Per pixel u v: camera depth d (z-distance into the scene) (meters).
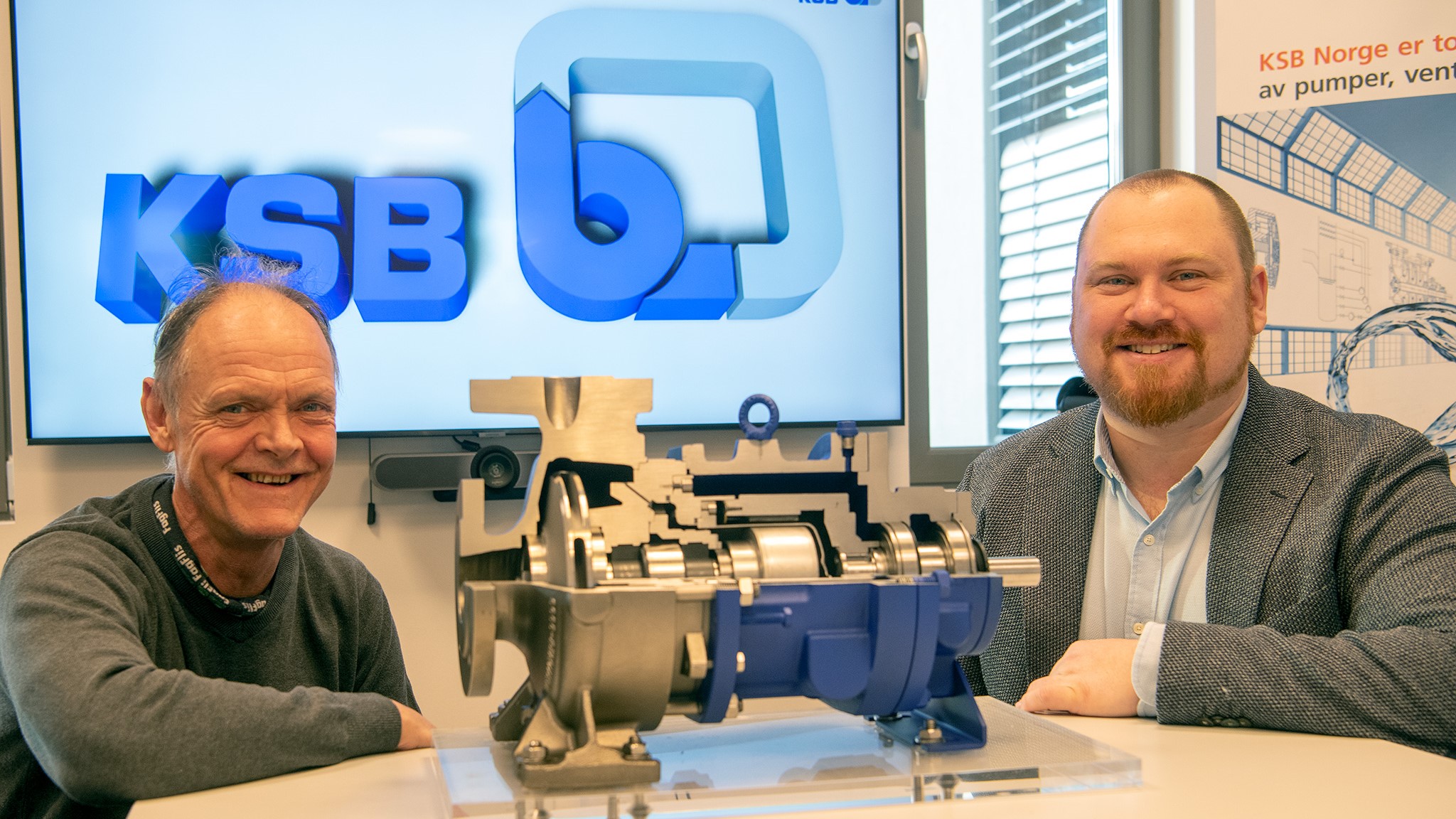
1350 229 2.56
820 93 2.48
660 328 2.41
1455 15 2.51
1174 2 2.75
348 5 2.26
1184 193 1.30
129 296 2.19
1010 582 0.98
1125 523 1.41
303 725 0.94
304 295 1.35
